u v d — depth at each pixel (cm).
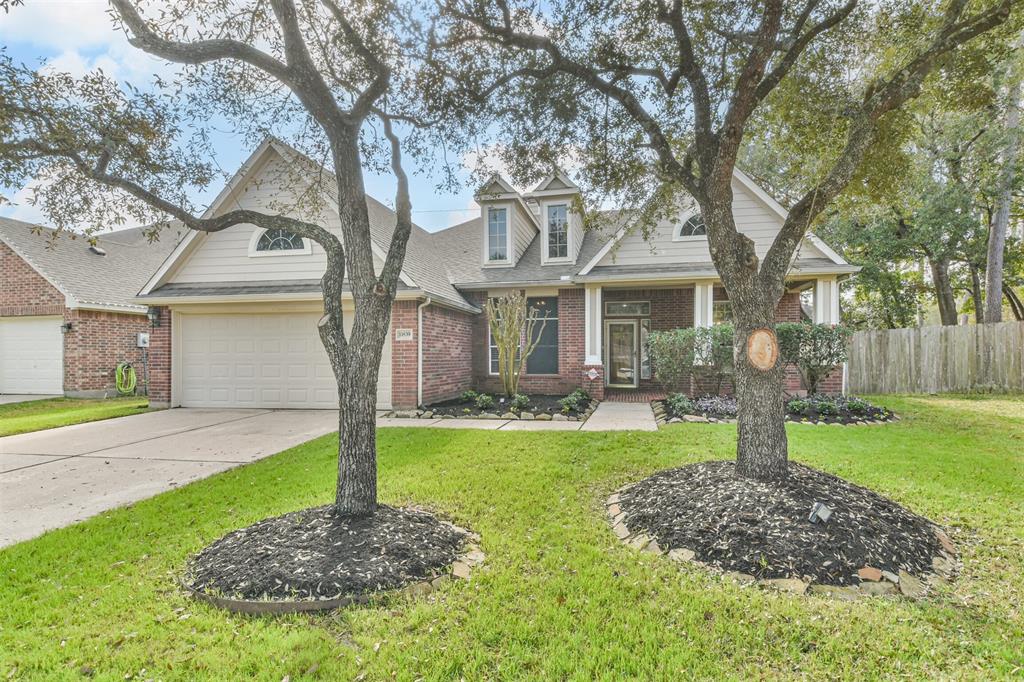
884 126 548
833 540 346
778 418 448
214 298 1082
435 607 301
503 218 1380
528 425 877
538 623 283
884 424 834
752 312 457
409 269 1076
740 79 434
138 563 366
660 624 280
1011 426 810
